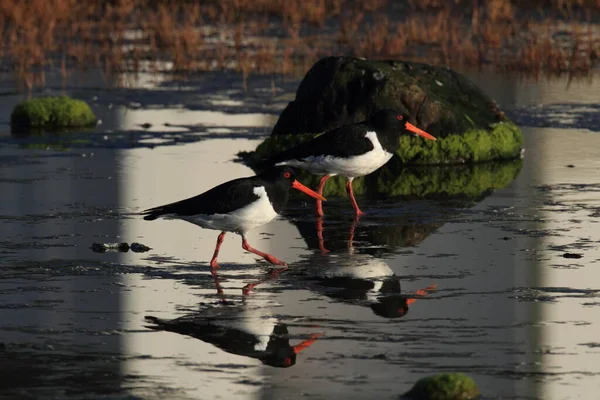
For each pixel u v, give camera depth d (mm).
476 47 32812
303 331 11297
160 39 34938
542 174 19266
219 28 36906
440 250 14422
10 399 9570
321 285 12891
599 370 10180
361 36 34406
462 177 19219
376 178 19297
